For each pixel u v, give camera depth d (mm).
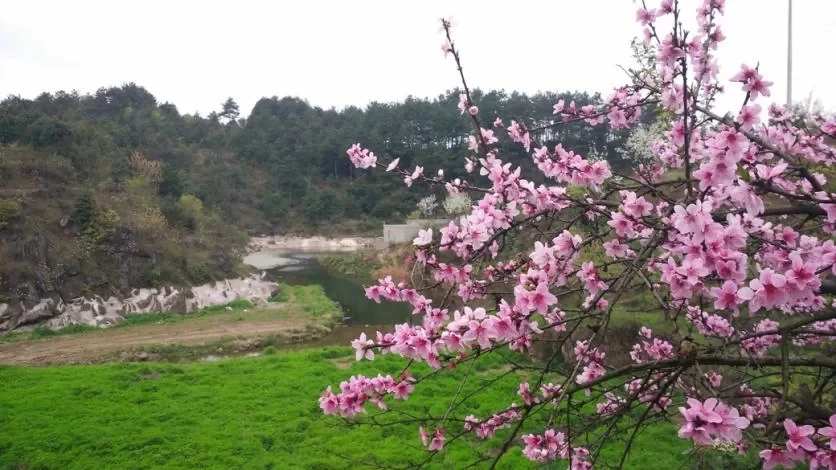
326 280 33562
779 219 3594
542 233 2990
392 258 34031
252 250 51750
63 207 22219
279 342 17500
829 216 2275
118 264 21656
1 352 15883
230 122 81312
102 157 30969
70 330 18422
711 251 1992
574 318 2438
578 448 3236
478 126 3238
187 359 15805
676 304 3139
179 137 64500
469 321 2264
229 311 22359
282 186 65125
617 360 7145
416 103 56594
